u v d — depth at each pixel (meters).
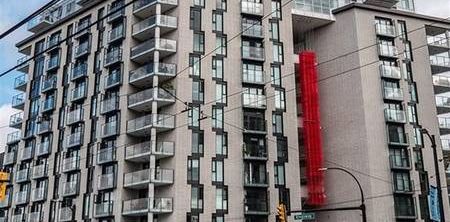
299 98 56.84
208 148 48.16
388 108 53.94
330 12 58.25
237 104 50.44
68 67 60.53
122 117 51.12
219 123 49.25
